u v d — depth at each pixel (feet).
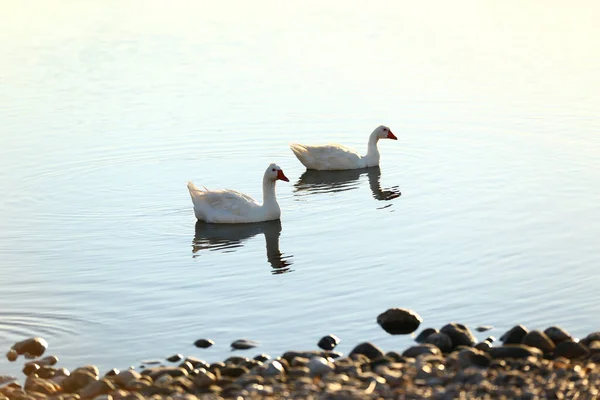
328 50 131.13
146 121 98.12
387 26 146.82
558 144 87.71
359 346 45.91
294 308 53.42
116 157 86.79
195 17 155.74
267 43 135.64
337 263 60.70
